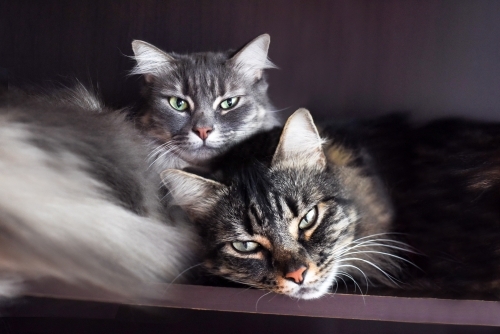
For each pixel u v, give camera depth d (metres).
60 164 0.42
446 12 0.55
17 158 0.40
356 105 0.59
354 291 0.46
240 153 0.53
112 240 0.42
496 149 0.51
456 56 0.56
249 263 0.48
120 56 0.59
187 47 0.60
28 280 0.41
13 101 0.44
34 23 0.58
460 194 0.49
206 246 0.49
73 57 0.59
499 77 0.54
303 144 0.50
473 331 0.49
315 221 0.48
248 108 0.57
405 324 0.50
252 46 0.57
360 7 0.57
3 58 0.59
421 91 0.57
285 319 0.51
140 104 0.58
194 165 0.54
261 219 0.48
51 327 0.48
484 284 0.46
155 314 0.49
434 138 0.54
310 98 0.60
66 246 0.40
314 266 0.46
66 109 0.46
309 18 0.58
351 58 0.58
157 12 0.59
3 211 0.39
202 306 0.45
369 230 0.51
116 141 0.47
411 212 0.51
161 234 0.46
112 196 0.44
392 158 0.54
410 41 0.57
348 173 0.52
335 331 0.51
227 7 0.59
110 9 0.58
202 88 0.56
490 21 0.54
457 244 0.48
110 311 0.46
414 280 0.48
